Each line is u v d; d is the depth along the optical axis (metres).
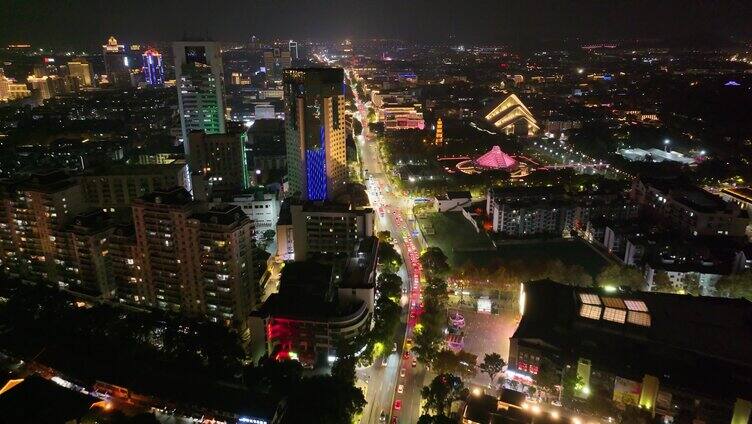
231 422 199.38
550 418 193.50
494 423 190.12
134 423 190.62
